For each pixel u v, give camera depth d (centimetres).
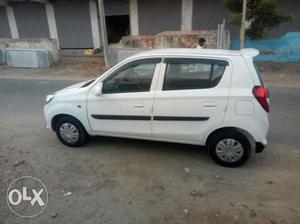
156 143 518
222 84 409
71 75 1252
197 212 337
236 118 409
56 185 393
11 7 2005
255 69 409
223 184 392
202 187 386
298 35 1330
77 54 1798
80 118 480
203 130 427
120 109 453
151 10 1803
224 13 1684
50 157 471
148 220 324
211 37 1351
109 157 470
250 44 1400
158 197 365
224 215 331
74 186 390
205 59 415
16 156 477
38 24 2014
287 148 496
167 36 1408
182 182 398
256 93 401
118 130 468
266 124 416
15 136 563
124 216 330
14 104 796
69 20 1964
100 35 1958
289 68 1255
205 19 1731
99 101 460
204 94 413
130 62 441
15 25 2050
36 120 656
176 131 439
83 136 497
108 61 1377
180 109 425
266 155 472
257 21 1227
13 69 1402
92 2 1881
